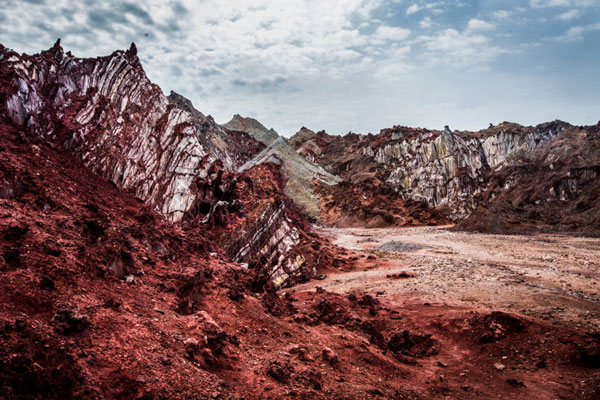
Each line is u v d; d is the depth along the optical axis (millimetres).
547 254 49969
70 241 14023
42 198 17453
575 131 118562
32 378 6906
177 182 40000
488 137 136625
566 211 83875
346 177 143875
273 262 42969
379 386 14336
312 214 107438
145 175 36906
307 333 18719
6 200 15578
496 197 106438
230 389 10344
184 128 44500
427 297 31297
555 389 16125
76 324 9594
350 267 48781
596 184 88500
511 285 33312
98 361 8906
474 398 15203
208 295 18188
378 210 103438
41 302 9859
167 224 31688
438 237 71312
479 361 19531
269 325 17688
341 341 18453
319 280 43094
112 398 8055
